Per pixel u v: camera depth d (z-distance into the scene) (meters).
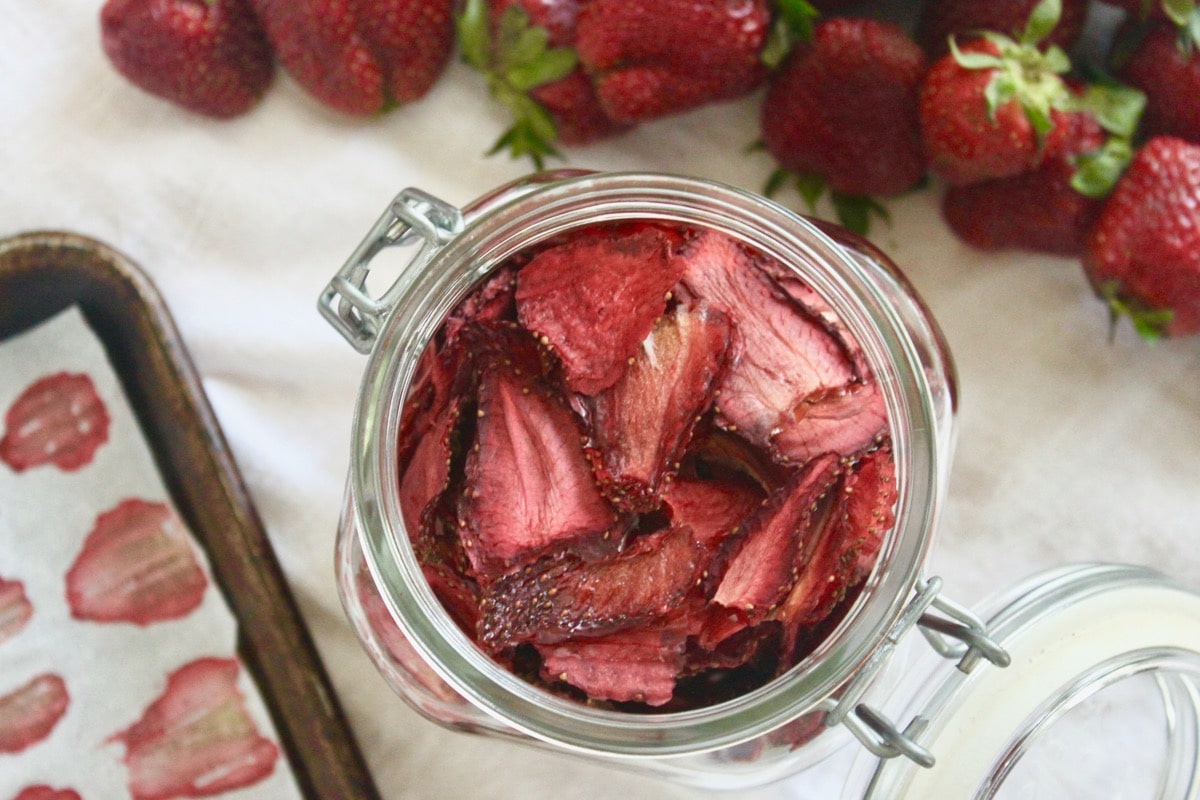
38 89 0.49
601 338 0.37
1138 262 0.44
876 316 0.36
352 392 0.48
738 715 0.35
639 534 0.37
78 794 0.47
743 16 0.44
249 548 0.47
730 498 0.37
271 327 0.48
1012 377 0.48
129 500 0.47
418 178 0.48
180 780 0.47
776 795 0.47
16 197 0.49
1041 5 0.43
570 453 0.37
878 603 0.36
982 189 0.46
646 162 0.48
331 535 0.48
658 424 0.37
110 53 0.47
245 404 0.48
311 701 0.47
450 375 0.37
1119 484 0.48
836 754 0.47
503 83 0.46
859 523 0.37
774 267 0.38
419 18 0.46
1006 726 0.39
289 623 0.47
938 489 0.37
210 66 0.47
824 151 0.46
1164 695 0.42
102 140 0.49
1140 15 0.45
